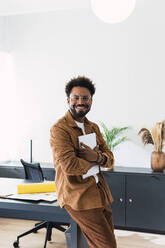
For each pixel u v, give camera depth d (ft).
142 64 13.93
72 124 6.38
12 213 8.24
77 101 6.26
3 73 15.81
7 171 14.29
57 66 15.19
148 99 13.85
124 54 14.16
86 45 14.73
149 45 13.82
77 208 6.07
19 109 15.80
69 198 6.17
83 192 6.09
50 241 11.46
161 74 13.66
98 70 14.55
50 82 15.30
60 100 15.15
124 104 14.19
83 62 14.78
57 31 15.17
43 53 15.42
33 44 15.57
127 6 7.95
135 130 14.05
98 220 6.13
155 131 12.57
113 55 14.33
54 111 15.25
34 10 14.82
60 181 6.40
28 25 15.65
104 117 14.49
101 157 6.48
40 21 15.44
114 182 12.60
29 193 7.86
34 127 15.57
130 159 14.11
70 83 6.39
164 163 12.38
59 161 6.13
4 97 15.87
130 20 14.05
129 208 12.42
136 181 12.31
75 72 14.92
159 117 13.71
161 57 13.66
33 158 15.58
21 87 15.76
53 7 14.49
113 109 14.35
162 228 12.00
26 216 8.09
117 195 12.57
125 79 14.16
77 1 13.80
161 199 12.00
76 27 14.87
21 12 15.06
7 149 15.89
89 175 6.24
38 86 15.51
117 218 12.59
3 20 15.66
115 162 14.30
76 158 6.08
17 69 15.81
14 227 12.97
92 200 6.12
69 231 7.55
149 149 13.82
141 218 12.27
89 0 13.66
